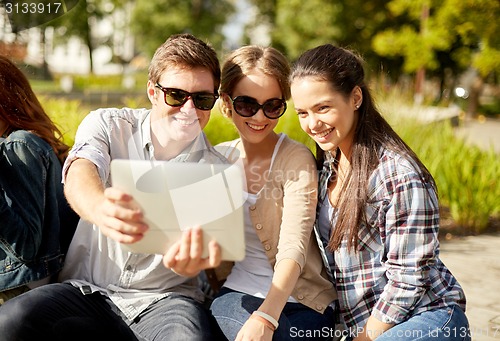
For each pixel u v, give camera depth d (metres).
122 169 1.60
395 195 1.97
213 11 23.61
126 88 20.23
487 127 12.44
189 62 2.12
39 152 2.17
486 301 3.23
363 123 2.07
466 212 4.76
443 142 6.04
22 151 2.13
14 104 2.27
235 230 1.62
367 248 2.07
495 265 3.89
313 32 19.62
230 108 2.31
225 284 2.23
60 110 5.65
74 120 5.13
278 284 1.95
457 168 5.22
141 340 2.02
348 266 2.09
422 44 13.76
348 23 19.53
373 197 2.02
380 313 1.99
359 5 19.38
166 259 1.62
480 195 4.86
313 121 2.06
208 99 2.16
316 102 2.02
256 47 2.26
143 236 1.62
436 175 5.12
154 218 1.62
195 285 2.33
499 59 12.12
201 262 1.64
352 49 2.22
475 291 3.39
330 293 2.20
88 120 2.22
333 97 2.01
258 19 22.78
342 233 2.06
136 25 23.39
